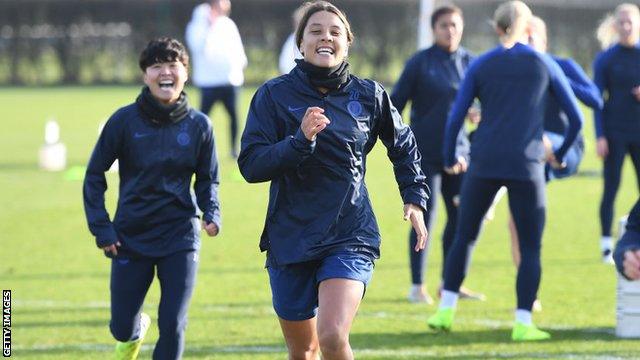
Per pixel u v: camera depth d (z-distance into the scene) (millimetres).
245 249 36281
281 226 17688
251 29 110250
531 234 24281
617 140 33719
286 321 17859
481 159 24281
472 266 33562
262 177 17125
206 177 20672
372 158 63219
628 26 33375
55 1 111625
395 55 108062
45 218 42062
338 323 16641
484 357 22844
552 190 50281
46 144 56625
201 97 58469
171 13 110750
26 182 51625
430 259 35156
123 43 113438
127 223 20141
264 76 111375
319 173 17500
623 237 13508
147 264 20234
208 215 20359
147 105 20078
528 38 26281
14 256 34781
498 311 27484
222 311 27594
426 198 18312
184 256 20156
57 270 32656
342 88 17797
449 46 28359
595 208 44906
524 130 24000
